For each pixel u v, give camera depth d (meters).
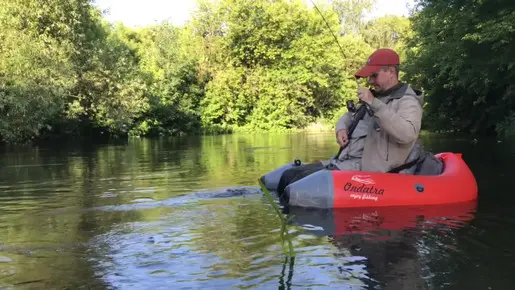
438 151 9.84
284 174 5.02
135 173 7.14
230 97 27.14
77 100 18.94
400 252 2.88
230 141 16.91
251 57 28.78
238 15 28.34
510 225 3.55
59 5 17.58
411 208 4.21
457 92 17.44
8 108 15.66
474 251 2.89
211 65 28.03
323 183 4.33
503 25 9.55
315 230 3.42
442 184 4.51
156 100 23.41
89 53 19.00
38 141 17.91
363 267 2.61
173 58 26.97
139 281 2.42
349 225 3.57
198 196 4.90
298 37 29.14
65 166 8.52
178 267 2.63
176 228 3.51
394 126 4.26
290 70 28.72
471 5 10.82
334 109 31.00
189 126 25.12
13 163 9.25
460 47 12.36
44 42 17.02
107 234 3.35
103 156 10.84
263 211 4.11
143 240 3.18
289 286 2.33
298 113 28.59
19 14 16.89
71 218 3.90
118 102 19.81
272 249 2.95
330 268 2.59
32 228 3.56
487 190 5.11
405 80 18.81
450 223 3.62
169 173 7.04
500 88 14.93
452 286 2.33
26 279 2.46
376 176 4.42
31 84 15.64
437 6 12.64
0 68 15.57
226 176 6.54
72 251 2.95
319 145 13.55
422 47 17.75
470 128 17.95
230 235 3.29
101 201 4.70
